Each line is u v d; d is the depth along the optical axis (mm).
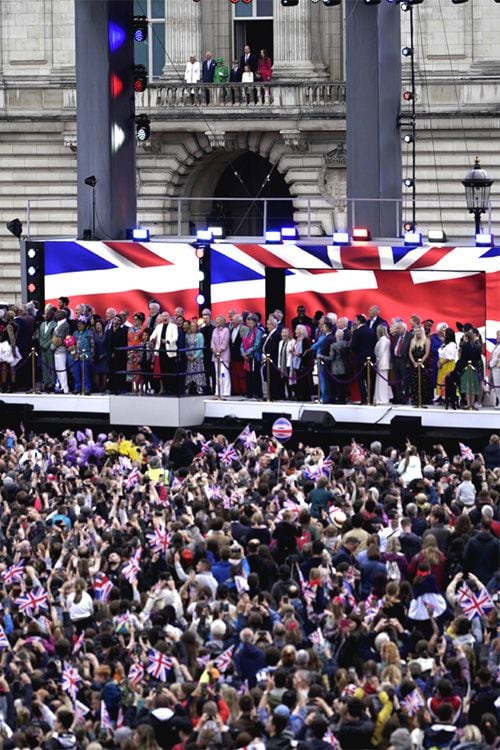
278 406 103188
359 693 53406
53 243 112062
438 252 104125
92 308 109000
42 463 87188
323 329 103062
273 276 107562
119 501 77500
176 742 51875
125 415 104875
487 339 103812
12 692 55938
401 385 101875
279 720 51031
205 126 155500
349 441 101125
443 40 149250
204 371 105938
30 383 109812
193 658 58750
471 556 68562
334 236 106125
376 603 64438
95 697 55250
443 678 54656
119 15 115750
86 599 63344
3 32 158875
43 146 159000
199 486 77875
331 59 156000
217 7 159125
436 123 149500
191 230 160125
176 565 67875
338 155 154625
